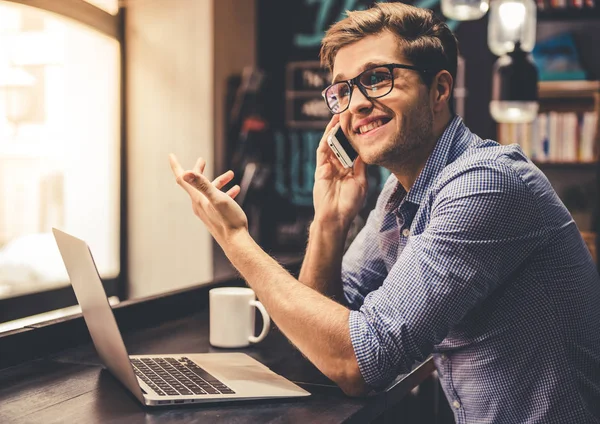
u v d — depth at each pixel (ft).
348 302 5.67
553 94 15.60
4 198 12.56
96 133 13.53
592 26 15.64
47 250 12.35
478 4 10.16
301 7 15.65
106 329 3.98
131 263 13.93
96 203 13.61
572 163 14.92
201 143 13.39
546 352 4.24
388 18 4.54
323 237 5.49
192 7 13.28
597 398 4.36
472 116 15.01
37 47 12.66
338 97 4.75
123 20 13.61
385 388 4.34
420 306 3.95
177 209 13.55
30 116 12.72
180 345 5.24
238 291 5.33
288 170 15.83
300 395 4.05
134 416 3.66
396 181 5.60
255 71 14.58
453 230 4.01
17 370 4.53
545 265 4.24
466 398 4.54
